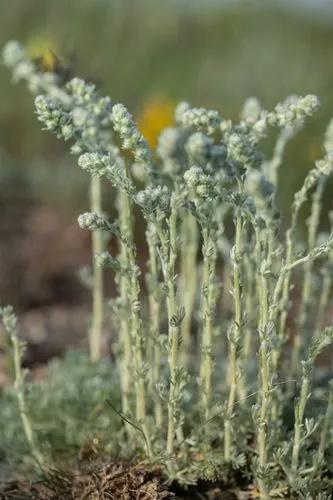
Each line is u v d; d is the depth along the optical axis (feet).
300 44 7.55
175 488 2.37
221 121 2.28
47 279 4.28
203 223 2.17
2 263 4.38
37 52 2.78
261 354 2.19
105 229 2.18
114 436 2.51
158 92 6.72
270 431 2.32
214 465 2.34
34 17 7.89
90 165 2.12
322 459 2.31
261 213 2.18
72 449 2.56
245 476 2.38
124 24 7.93
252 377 2.73
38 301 4.06
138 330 2.28
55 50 2.91
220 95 6.35
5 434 2.65
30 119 6.48
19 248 4.65
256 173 2.13
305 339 2.71
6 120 6.52
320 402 2.61
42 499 2.36
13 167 5.61
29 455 2.57
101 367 2.89
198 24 8.09
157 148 2.36
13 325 2.44
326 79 6.40
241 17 8.13
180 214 2.29
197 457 2.39
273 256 2.20
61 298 4.13
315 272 3.35
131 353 2.46
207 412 2.35
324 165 2.27
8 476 2.54
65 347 3.35
